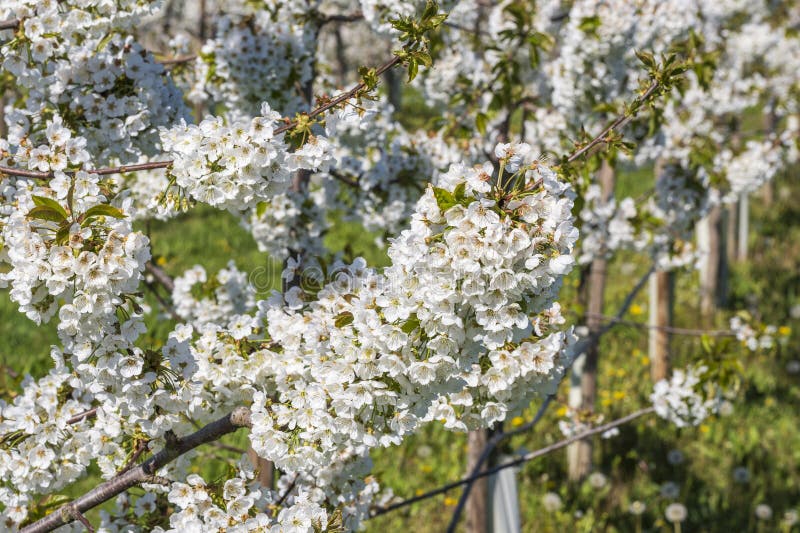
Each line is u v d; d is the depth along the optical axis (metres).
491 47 4.97
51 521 2.86
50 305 2.37
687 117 7.09
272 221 4.61
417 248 2.19
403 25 2.63
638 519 7.14
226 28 4.41
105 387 2.56
